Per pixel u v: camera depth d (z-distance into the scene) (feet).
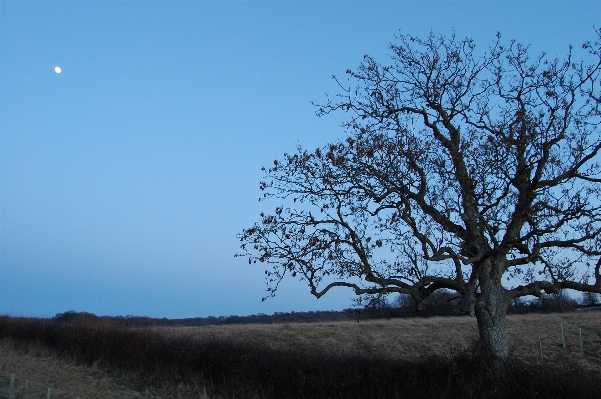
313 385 69.62
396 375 64.75
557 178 48.42
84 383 85.05
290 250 50.16
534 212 46.39
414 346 119.14
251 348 87.35
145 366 96.89
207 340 98.07
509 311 192.24
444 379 58.80
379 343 124.47
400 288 49.88
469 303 49.90
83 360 108.37
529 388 51.26
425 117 54.19
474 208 49.24
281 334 142.72
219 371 84.94
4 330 140.15
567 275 49.19
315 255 49.88
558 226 46.85
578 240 47.65
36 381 82.02
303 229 50.85
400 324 154.61
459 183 49.70
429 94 54.29
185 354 92.43
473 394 52.37
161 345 98.78
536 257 49.73
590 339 110.73
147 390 83.15
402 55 54.60
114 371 99.71
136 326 122.83
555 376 52.65
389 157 50.55
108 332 113.09
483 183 47.96
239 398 75.10
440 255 47.88
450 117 53.88
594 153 48.47
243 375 80.23
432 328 143.13
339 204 52.01
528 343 112.68
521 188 49.83
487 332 53.06
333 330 147.54
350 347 120.16
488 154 48.39
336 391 67.36
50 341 125.70
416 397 59.77
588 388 51.08
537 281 50.93
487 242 50.37
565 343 110.01
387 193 50.60
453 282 50.85
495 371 52.80
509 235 49.34
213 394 78.18
